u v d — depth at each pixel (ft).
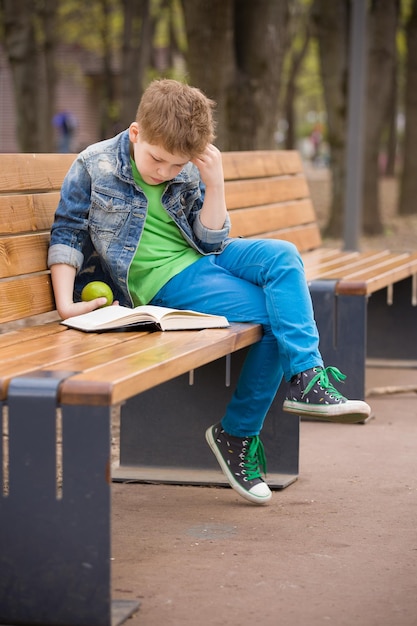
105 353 13.19
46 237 16.74
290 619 12.04
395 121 139.03
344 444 20.75
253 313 15.85
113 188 15.94
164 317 15.03
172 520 15.90
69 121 134.62
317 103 208.44
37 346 13.76
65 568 11.55
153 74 101.71
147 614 12.17
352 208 38.29
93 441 11.33
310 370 14.96
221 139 38.58
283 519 15.92
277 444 18.15
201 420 18.42
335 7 59.11
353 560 14.05
